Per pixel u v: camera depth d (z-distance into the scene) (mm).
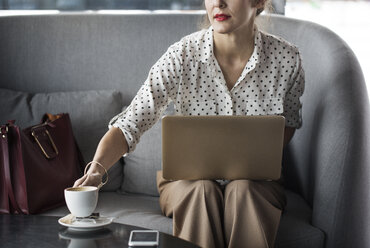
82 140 2150
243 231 1501
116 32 2387
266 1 1735
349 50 1903
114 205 1894
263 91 1776
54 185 1845
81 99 2227
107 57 2383
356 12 3504
